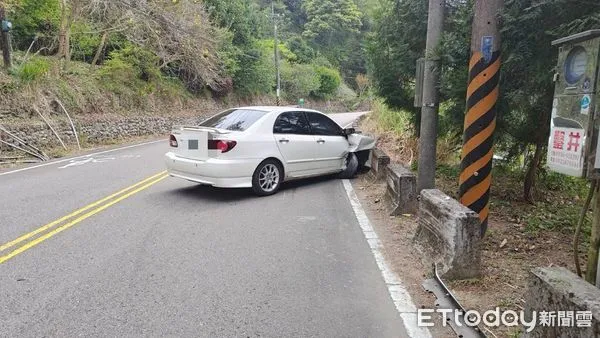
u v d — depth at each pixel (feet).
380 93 35.17
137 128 71.00
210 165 24.82
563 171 11.20
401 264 16.33
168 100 87.20
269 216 22.57
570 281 9.35
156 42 75.51
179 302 13.08
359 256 17.08
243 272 15.34
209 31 84.69
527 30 16.47
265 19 161.38
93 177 32.91
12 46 60.90
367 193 28.40
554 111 11.66
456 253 14.51
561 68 11.28
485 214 17.57
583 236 20.29
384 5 31.86
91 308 12.65
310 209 24.13
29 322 11.84
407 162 39.68
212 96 108.68
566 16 15.47
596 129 10.12
